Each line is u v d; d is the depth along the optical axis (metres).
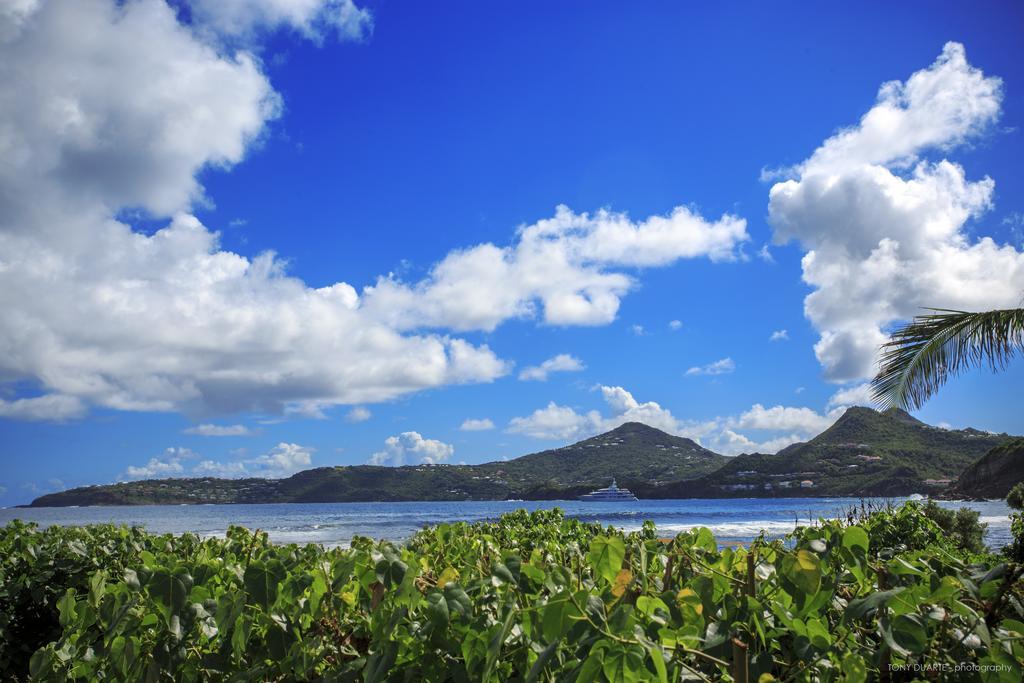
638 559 2.43
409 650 1.93
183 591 2.21
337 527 55.94
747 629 1.84
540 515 6.34
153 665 2.11
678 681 1.72
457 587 1.99
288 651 2.07
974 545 14.72
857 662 1.62
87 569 4.52
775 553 2.22
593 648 1.57
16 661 4.22
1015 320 9.60
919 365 10.52
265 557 2.98
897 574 2.10
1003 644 1.81
